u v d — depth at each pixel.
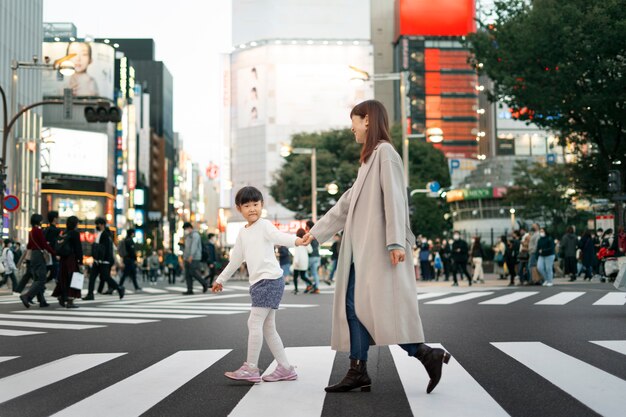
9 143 40.31
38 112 45.59
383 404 3.84
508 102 25.88
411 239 4.16
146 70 121.69
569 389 4.20
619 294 13.86
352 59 114.56
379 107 4.37
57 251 12.40
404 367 5.16
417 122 123.19
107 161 71.44
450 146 122.94
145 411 3.83
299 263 17.02
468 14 124.12
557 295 13.76
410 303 4.05
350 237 4.21
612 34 21.52
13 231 27.45
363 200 4.21
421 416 3.52
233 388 4.47
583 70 22.41
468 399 3.93
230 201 116.31
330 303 12.89
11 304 13.69
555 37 22.44
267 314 4.72
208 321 9.51
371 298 4.04
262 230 4.72
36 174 45.59
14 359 6.20
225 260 30.92
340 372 5.03
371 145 4.30
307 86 113.81
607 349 5.92
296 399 4.04
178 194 127.50
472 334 7.19
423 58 123.69
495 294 14.59
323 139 57.94
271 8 114.69
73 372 5.27
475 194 65.62
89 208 69.50
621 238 17.17
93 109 19.80
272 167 112.31
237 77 116.81
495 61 25.19
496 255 25.50
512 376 4.67
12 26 40.53
